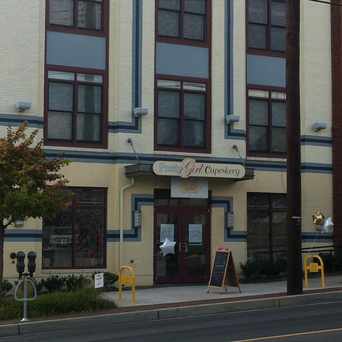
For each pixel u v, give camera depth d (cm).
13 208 1496
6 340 1301
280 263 2280
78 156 2072
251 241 2314
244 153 2280
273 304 1731
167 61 2202
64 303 1567
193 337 1213
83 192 2083
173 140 2194
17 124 1972
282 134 2377
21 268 1572
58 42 2072
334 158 2438
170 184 2147
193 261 2208
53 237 2041
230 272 1903
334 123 2444
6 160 1526
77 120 2084
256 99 2344
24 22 2003
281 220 2367
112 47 2138
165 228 2177
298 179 1862
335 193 2428
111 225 2102
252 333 1238
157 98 2180
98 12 2134
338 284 2050
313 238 2377
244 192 2289
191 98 2231
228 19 2298
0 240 1586
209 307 1644
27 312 1516
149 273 2131
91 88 2112
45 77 2047
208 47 2262
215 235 2233
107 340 1222
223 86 2270
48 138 2041
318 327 1298
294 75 1867
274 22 2392
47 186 1576
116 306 1645
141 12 2169
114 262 2095
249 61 2339
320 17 2458
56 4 2080
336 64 2447
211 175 2130
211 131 2239
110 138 2119
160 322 1486
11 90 1972
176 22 2227
